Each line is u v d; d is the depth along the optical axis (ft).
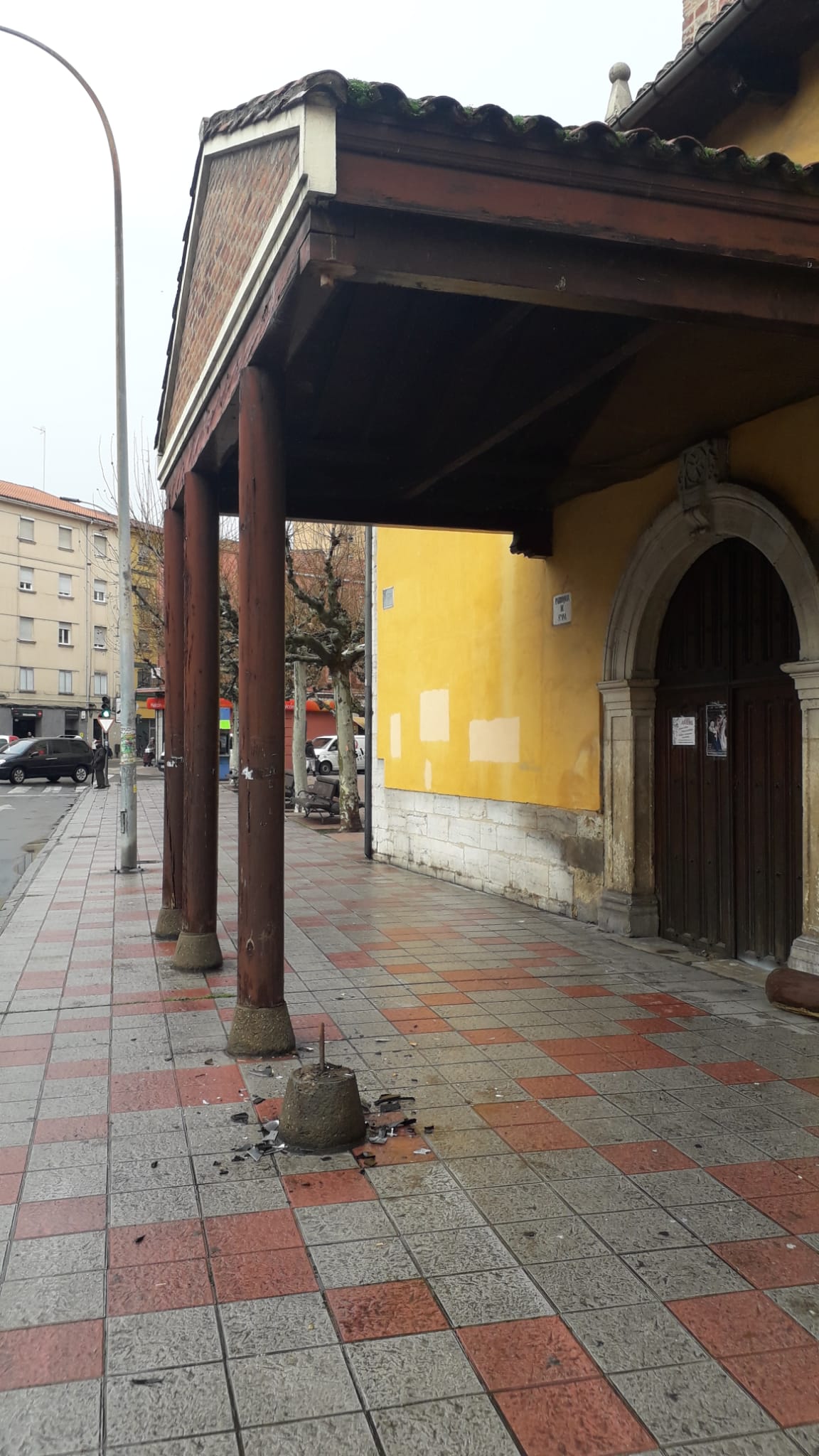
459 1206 11.24
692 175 13.17
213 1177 12.00
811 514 20.39
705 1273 9.84
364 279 12.76
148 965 23.22
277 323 14.61
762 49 19.97
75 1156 12.58
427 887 36.68
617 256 13.28
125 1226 10.79
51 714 178.19
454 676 37.65
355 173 12.14
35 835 60.70
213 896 23.03
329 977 22.18
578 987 21.24
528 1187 11.73
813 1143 13.02
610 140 12.62
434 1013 19.19
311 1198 11.44
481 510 29.48
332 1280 9.70
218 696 22.82
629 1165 12.34
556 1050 16.88
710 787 24.85
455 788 37.63
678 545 24.54
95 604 188.03
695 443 23.48
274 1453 7.37
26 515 173.06
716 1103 14.42
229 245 17.66
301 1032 17.89
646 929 26.81
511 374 18.99
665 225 13.15
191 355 22.31
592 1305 9.27
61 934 27.20
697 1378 8.23
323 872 41.37
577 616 29.43
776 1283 9.66
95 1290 9.51
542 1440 7.50
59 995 20.49
